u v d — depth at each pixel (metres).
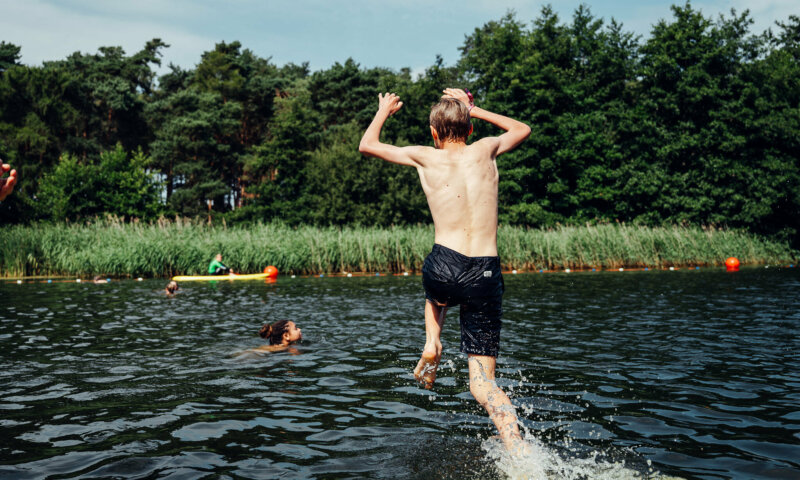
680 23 33.62
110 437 3.29
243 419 3.63
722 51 32.53
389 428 3.42
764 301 10.73
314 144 47.00
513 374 4.93
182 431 3.39
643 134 34.00
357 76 52.12
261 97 58.09
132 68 58.38
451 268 2.87
